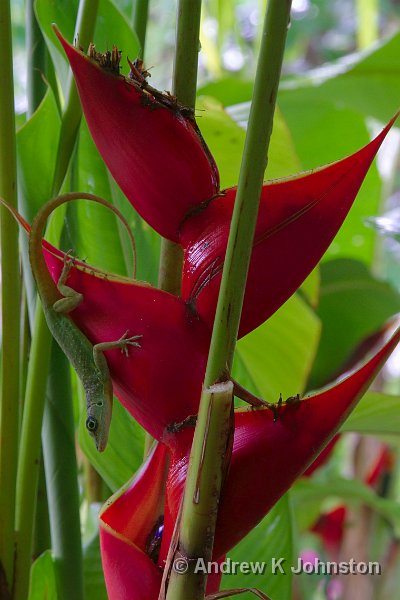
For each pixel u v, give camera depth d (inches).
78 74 24.4
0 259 30.0
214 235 24.7
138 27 33.5
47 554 31.8
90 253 34.3
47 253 26.7
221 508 24.0
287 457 24.2
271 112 22.2
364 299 50.6
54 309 26.8
